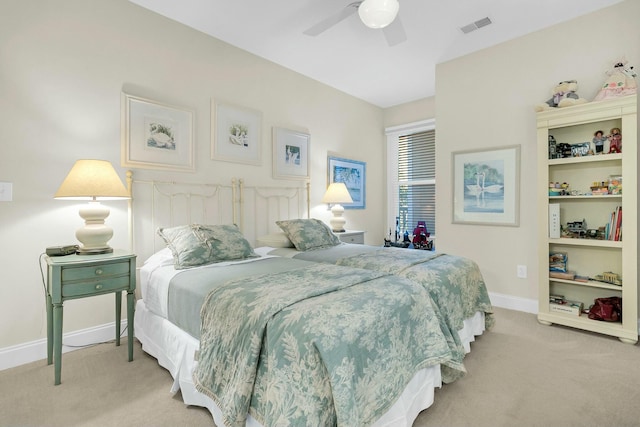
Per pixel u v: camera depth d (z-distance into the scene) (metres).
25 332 2.02
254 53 3.25
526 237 2.97
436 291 1.82
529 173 2.95
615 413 1.51
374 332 1.23
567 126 2.61
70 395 1.66
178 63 2.70
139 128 2.46
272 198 3.46
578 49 2.68
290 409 1.04
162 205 2.62
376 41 3.03
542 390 1.70
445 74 3.46
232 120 3.07
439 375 1.63
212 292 1.54
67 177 1.94
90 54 2.24
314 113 3.92
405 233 4.52
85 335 2.24
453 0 2.43
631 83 2.30
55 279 1.72
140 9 2.48
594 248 2.61
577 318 2.50
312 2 2.45
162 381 1.80
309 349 1.07
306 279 1.65
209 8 2.52
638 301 2.40
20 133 1.98
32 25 2.01
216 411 1.38
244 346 1.23
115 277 1.93
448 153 3.46
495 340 2.35
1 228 1.94
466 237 3.35
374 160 4.84
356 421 1.02
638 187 2.39
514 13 2.62
